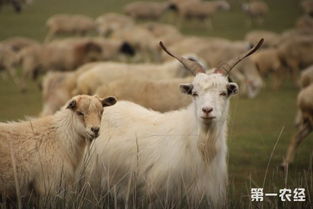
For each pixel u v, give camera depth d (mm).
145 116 11125
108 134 11008
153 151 10430
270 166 15852
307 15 59438
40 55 33656
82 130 9719
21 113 26078
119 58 39844
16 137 9695
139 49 45000
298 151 17203
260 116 24094
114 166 10781
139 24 57062
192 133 9977
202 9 56938
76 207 9273
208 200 9906
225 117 9797
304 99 15836
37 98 30891
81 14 63594
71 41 39781
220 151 9938
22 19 59781
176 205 9867
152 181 10219
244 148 18000
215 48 32000
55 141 9852
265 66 32562
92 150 10734
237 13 63500
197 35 54094
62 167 9555
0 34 53219
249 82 30156
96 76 19609
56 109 21984
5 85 35531
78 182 9727
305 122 16016
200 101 9539
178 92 16266
